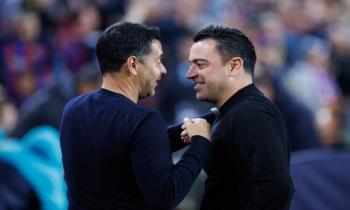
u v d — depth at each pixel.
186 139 12.58
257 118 11.92
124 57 12.21
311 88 34.06
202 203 12.65
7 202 19.92
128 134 11.81
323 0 48.09
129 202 12.03
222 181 12.34
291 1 46.72
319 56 37.66
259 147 11.77
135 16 31.66
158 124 11.92
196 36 12.73
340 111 29.52
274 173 11.68
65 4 32.88
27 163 20.16
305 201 19.62
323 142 28.03
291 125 24.73
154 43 12.41
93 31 32.44
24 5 31.86
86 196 12.28
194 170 11.84
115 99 12.20
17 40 30.45
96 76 22.44
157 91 28.86
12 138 23.08
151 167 11.61
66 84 23.03
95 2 34.06
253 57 12.66
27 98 29.95
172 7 33.44
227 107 12.39
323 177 19.97
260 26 35.47
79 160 12.31
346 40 44.03
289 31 42.19
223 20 39.12
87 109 12.38
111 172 12.00
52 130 21.92
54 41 31.30
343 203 19.83
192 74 12.60
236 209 12.16
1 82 30.27
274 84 24.64
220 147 12.24
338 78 41.59
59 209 19.91
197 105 28.78
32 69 30.44
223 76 12.42
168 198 11.52
